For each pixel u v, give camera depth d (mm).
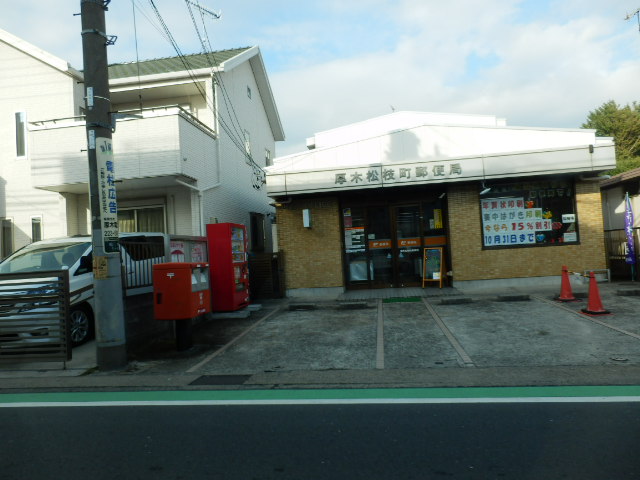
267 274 12461
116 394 5281
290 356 6707
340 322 8781
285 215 12547
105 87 6516
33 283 6438
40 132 11773
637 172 11508
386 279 12727
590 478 2959
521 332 7227
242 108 17078
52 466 3389
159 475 3201
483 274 11750
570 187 11766
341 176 11648
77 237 9008
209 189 13438
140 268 8320
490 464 3195
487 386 4969
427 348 6703
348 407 4484
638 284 10727
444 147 12164
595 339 6570
